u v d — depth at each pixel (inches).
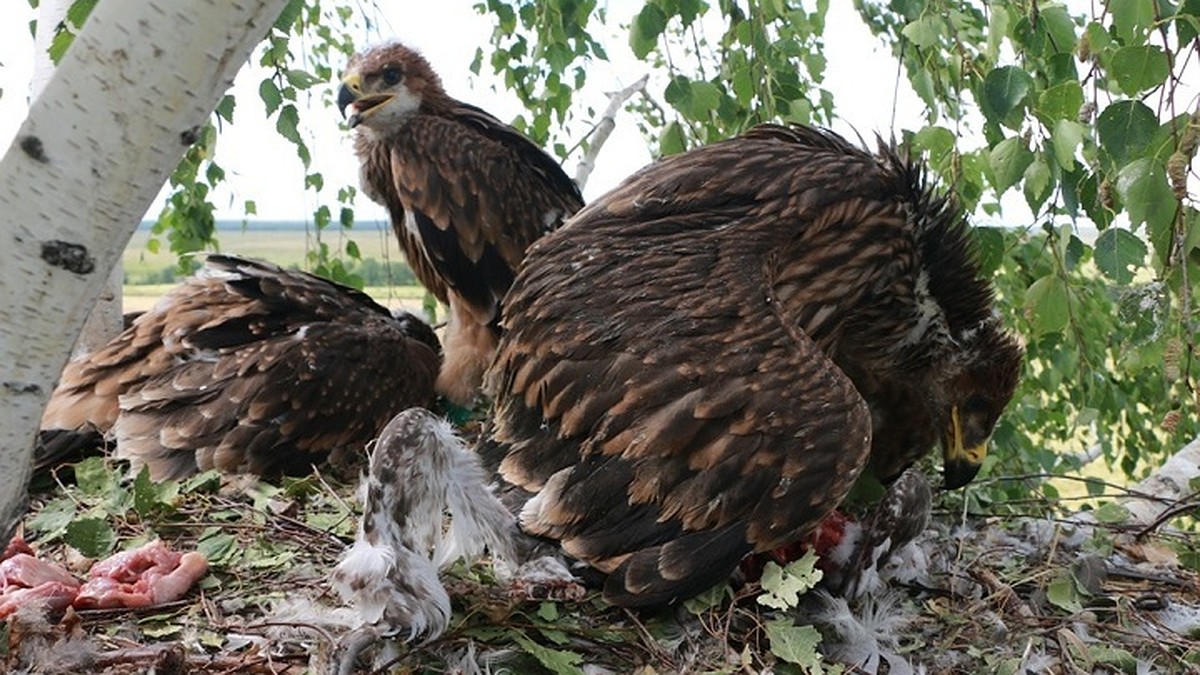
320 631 61.4
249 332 82.4
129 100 51.9
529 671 62.3
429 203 90.7
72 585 66.8
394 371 83.8
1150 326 72.7
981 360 76.6
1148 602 71.4
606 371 64.6
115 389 81.4
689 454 62.7
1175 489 83.1
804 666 61.9
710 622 64.1
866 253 72.5
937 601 69.6
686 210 71.4
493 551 64.9
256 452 79.3
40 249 52.3
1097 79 65.6
